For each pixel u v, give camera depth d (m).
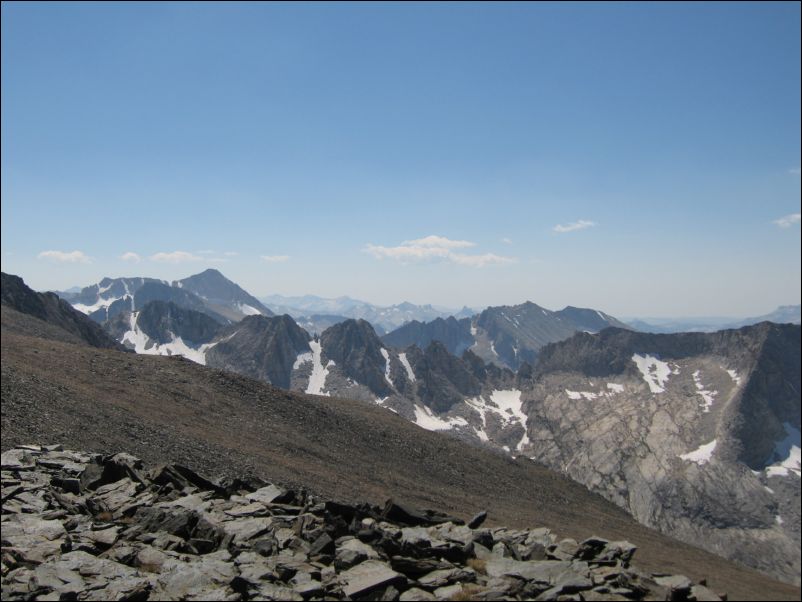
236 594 15.49
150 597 15.65
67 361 92.06
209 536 19.75
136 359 107.81
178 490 25.31
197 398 97.25
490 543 20.89
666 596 17.06
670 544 114.62
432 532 21.42
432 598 16.02
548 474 132.75
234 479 26.98
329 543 18.84
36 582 16.02
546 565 18.47
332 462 92.56
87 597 15.46
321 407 117.38
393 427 124.12
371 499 77.50
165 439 67.44
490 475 118.00
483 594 16.23
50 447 31.27
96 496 24.11
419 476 103.56
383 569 17.23
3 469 26.33
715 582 92.94
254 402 105.69
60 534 19.59
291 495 24.59
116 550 18.31
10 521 20.44
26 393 62.56
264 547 18.48
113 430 63.09
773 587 101.81
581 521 109.31
